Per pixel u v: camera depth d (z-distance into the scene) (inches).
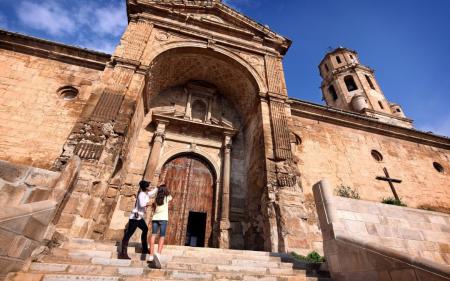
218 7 524.7
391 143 583.5
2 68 391.9
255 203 390.3
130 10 467.8
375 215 207.2
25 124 358.3
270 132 406.9
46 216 159.5
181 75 523.8
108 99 338.6
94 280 132.3
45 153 344.5
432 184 547.2
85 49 433.1
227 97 576.4
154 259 165.2
